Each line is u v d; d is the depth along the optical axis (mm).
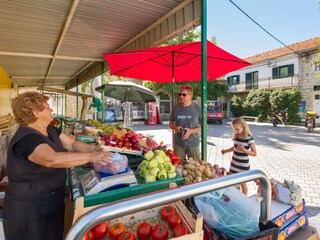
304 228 2178
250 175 1232
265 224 1340
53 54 5969
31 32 4250
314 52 18469
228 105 27656
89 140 2848
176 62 4266
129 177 1616
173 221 1382
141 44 4383
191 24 3051
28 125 1727
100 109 9227
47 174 1667
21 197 1617
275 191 2250
